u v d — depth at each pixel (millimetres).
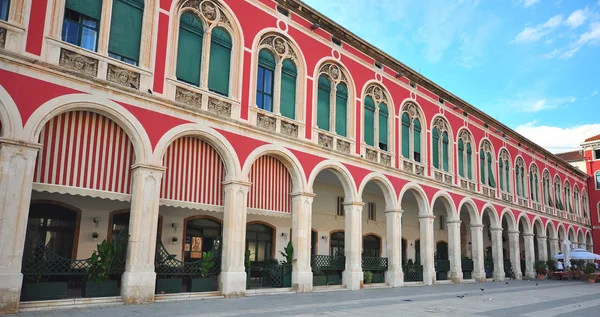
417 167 23672
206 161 14719
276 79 17172
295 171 17094
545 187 38750
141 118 12797
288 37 17719
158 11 13773
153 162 12820
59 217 16344
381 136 22000
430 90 25781
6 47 10656
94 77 11922
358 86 20750
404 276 22234
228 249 14359
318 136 18328
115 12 12938
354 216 19172
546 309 13711
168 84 13594
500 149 32219
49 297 11039
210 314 10484
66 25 12000
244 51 15969
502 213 30703
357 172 19766
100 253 11945
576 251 33250
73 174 11727
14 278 10016
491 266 30203
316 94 18625
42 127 10891
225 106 15062
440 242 33156
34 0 11281
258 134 15883
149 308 11188
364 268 19922
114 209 17531
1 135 10469
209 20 15133
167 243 18609
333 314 11133
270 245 22266
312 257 18031
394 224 21203
